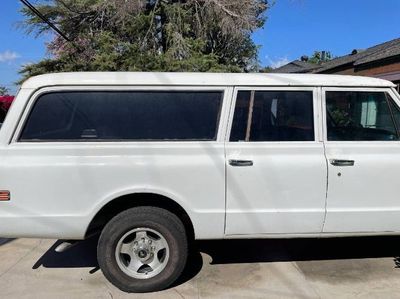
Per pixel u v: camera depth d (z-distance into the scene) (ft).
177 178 12.75
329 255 16.07
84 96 13.02
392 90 13.89
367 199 13.39
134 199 13.35
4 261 15.70
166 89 13.16
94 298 12.85
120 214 12.92
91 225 12.91
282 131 13.35
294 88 13.51
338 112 13.66
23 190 12.48
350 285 13.62
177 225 12.97
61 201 12.59
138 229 13.00
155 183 12.72
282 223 13.16
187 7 57.47
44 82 12.88
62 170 12.52
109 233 12.87
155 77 13.25
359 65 59.06
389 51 52.11
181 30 55.72
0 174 12.39
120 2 53.98
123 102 13.10
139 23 54.65
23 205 12.51
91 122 12.96
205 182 12.84
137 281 13.05
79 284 13.80
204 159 12.84
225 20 54.13
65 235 12.73
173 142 12.95
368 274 14.43
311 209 13.21
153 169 12.67
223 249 16.66
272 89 13.43
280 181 13.04
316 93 13.56
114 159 12.66
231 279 14.08
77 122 12.92
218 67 53.11
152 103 13.15
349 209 13.35
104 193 12.63
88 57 57.16
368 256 15.96
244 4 55.01
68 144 12.71
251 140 13.20
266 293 13.12
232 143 13.09
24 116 12.74
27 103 12.77
